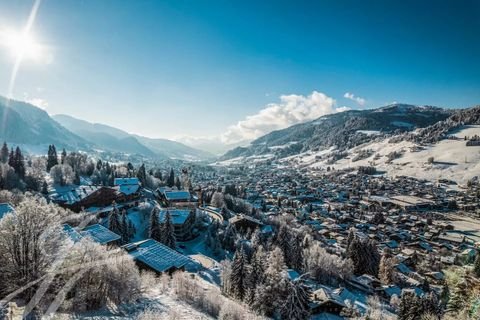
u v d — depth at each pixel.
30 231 24.70
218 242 78.38
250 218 103.06
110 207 91.56
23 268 24.28
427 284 77.19
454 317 28.33
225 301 39.25
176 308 32.31
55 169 114.38
